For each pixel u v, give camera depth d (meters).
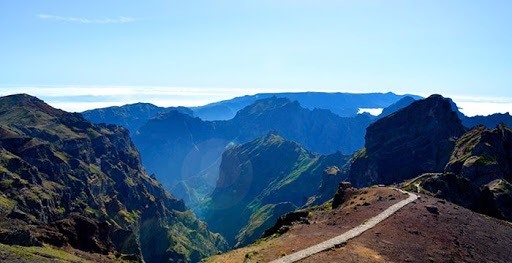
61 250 141.38
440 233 72.38
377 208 87.12
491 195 141.62
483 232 79.94
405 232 70.38
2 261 98.00
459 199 136.88
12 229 129.62
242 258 62.47
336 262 54.19
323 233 69.44
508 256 69.38
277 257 57.41
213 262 66.81
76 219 175.50
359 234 67.75
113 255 174.38
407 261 57.38
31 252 116.00
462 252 64.94
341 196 117.88
